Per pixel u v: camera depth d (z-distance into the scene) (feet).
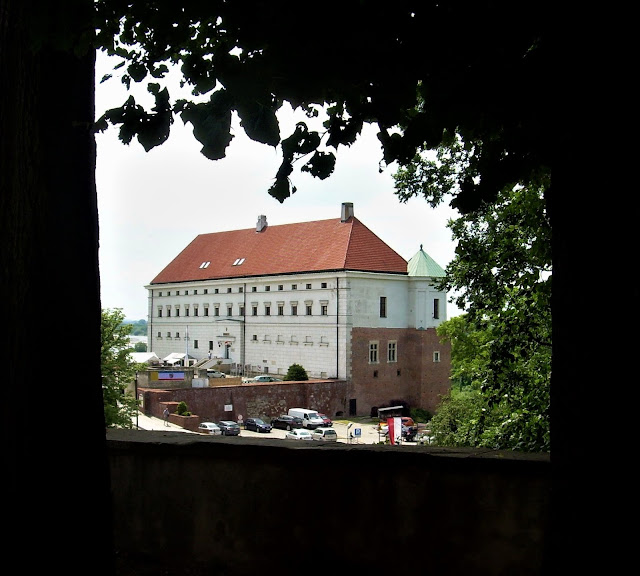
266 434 166.91
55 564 11.94
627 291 8.38
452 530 15.52
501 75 11.50
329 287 204.64
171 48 13.32
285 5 10.52
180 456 17.70
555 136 9.37
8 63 11.25
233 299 245.24
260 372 231.30
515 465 14.97
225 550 17.26
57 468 12.11
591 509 8.50
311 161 13.29
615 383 8.39
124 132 11.82
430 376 210.18
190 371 187.93
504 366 34.99
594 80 8.61
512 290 34.24
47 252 12.10
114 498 18.21
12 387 11.64
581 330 8.72
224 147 11.27
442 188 34.04
